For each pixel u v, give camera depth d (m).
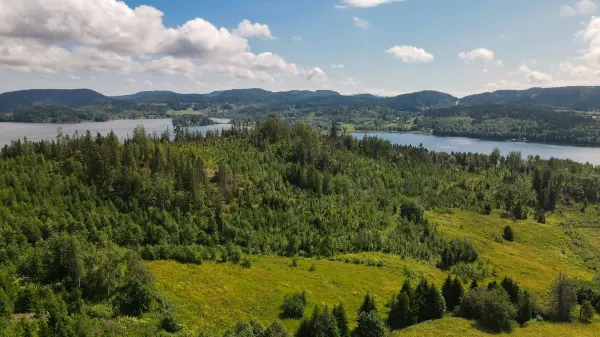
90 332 66.38
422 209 176.88
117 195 133.25
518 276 127.25
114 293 82.31
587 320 92.31
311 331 74.25
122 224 118.25
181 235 120.81
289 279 106.56
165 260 107.81
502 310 85.38
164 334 72.25
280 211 145.00
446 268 130.88
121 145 175.88
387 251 139.25
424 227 158.38
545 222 195.88
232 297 92.94
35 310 71.75
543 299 108.94
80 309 73.62
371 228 149.88
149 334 70.56
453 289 96.62
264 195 154.00
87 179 138.62
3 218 107.38
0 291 69.31
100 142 175.75
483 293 89.75
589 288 103.31
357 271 118.12
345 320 78.69
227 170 163.62
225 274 104.56
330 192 176.62
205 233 124.69
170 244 115.44
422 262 132.75
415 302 89.31
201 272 103.62
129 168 140.12
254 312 87.75
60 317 67.12
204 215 134.62
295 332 79.62
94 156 144.25
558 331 85.44
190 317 81.88
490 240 163.38
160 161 158.25
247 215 138.00
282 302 93.19
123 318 75.12
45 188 126.69
